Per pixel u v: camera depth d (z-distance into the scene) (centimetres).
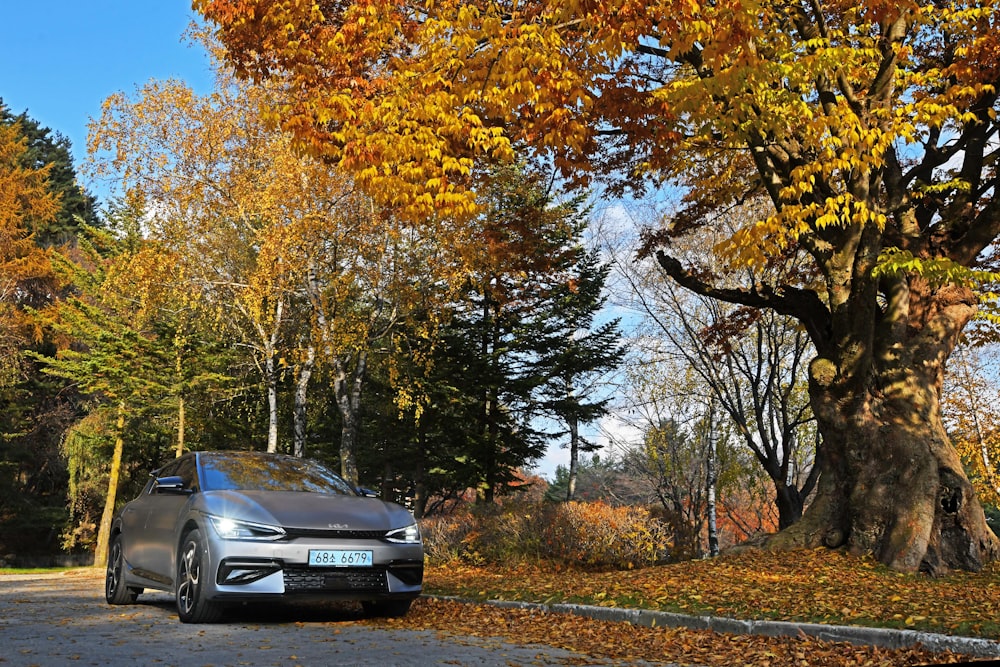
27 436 4294
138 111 2023
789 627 663
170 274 2130
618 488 3105
